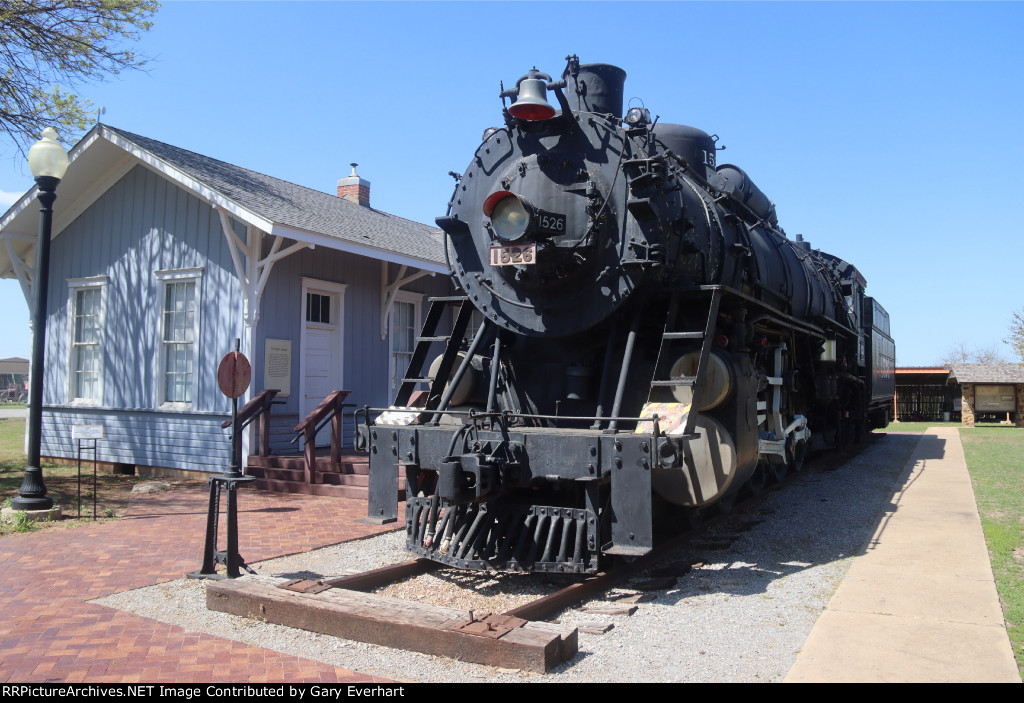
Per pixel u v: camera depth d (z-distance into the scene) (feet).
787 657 13.39
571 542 18.30
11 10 34.37
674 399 19.30
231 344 36.73
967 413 86.58
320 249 40.47
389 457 19.72
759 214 30.30
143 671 12.89
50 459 44.29
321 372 40.70
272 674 12.73
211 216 37.96
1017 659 13.03
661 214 19.01
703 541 22.58
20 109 37.93
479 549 18.33
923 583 17.88
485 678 12.53
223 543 23.26
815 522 25.52
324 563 20.80
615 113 23.40
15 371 241.35
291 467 34.45
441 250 49.34
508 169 21.15
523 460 17.80
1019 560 20.10
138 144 36.99
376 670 12.94
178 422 38.47
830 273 39.91
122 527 25.72
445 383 22.16
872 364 51.55
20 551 22.12
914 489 32.68
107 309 42.16
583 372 20.59
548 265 19.31
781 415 28.17
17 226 43.29
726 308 22.04
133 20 37.35
